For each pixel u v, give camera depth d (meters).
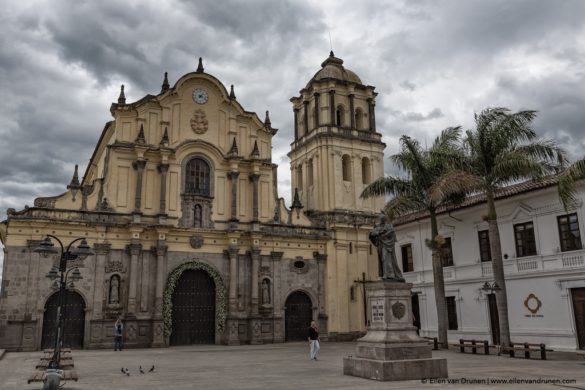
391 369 16.30
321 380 16.84
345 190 46.28
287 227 43.41
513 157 27.02
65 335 34.41
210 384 16.44
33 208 35.31
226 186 42.09
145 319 36.56
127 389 15.46
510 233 33.53
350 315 43.78
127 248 37.31
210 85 43.44
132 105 40.12
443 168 30.88
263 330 40.38
